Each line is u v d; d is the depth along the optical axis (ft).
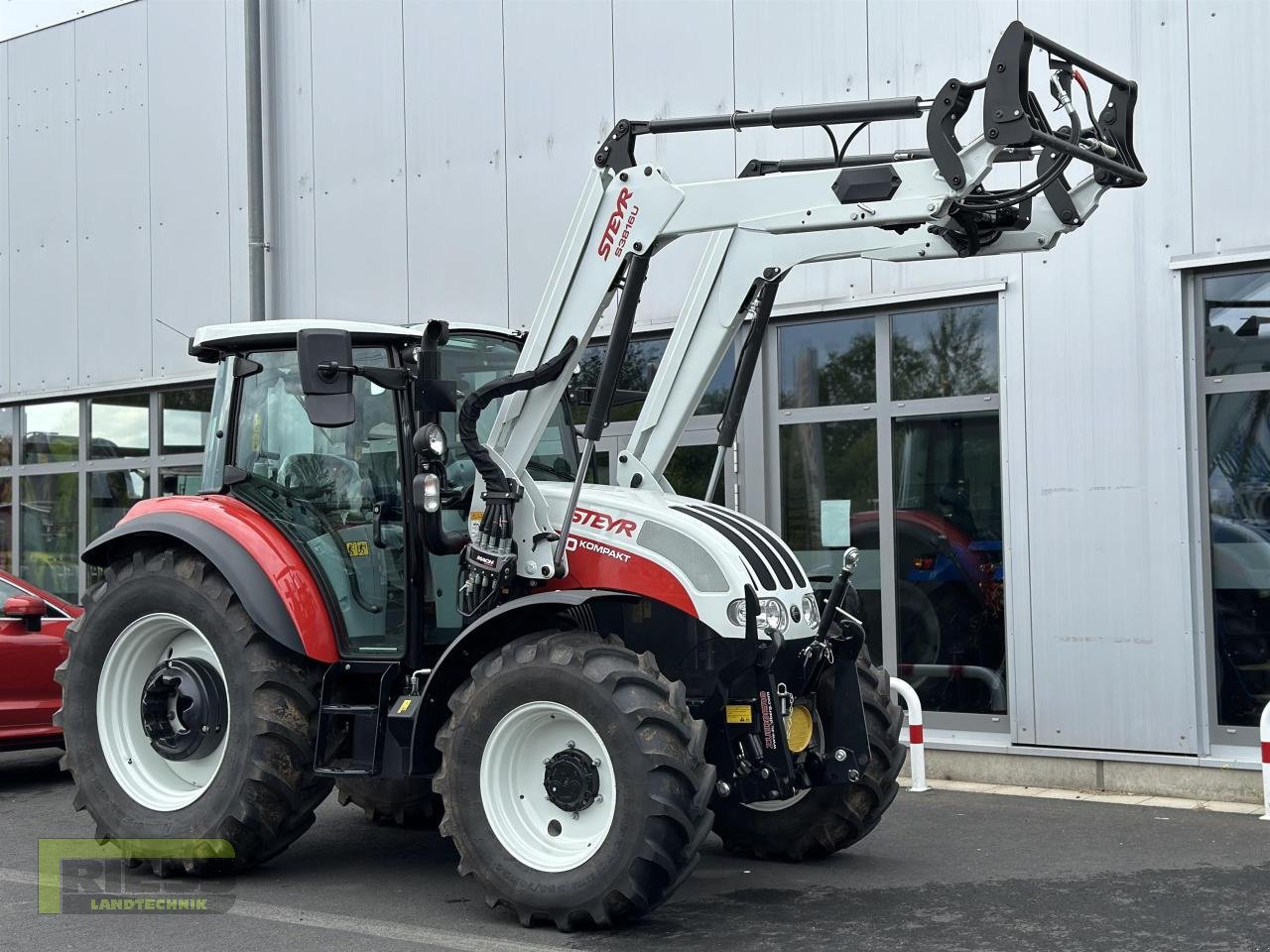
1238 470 25.45
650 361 31.94
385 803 23.34
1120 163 17.25
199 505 20.74
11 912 18.08
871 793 20.06
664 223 18.66
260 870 20.45
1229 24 25.21
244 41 37.99
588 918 16.76
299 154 37.42
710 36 30.96
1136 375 25.99
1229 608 25.53
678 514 18.33
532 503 18.86
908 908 17.66
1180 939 15.99
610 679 16.61
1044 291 26.99
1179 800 25.11
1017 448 27.27
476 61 34.42
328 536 20.18
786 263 18.38
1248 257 24.89
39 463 43.47
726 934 16.58
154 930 17.16
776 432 30.58
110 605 20.83
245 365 21.08
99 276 41.52
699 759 16.42
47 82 42.55
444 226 34.99
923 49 28.40
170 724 20.30
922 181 17.26
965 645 28.35
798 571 19.04
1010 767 27.25
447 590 19.97
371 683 19.86
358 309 36.45
